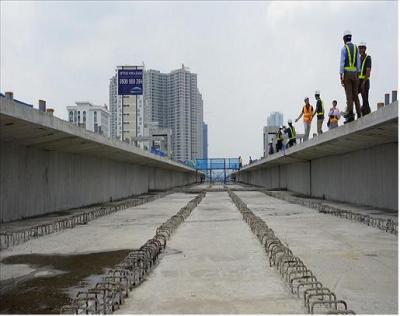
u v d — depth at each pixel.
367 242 11.44
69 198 22.77
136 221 17.48
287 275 7.89
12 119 13.06
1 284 7.88
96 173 27.48
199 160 86.19
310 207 22.81
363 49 17.11
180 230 14.26
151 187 48.25
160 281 7.84
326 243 11.33
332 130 18.84
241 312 6.12
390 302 6.44
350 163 23.83
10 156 16.78
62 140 18.48
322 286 6.84
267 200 29.44
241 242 11.81
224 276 8.12
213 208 23.02
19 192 17.47
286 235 12.77
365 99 17.19
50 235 13.70
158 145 57.53
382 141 18.48
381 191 19.62
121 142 25.05
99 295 6.93
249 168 63.38
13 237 12.74
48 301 6.87
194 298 6.80
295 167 39.03
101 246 11.66
